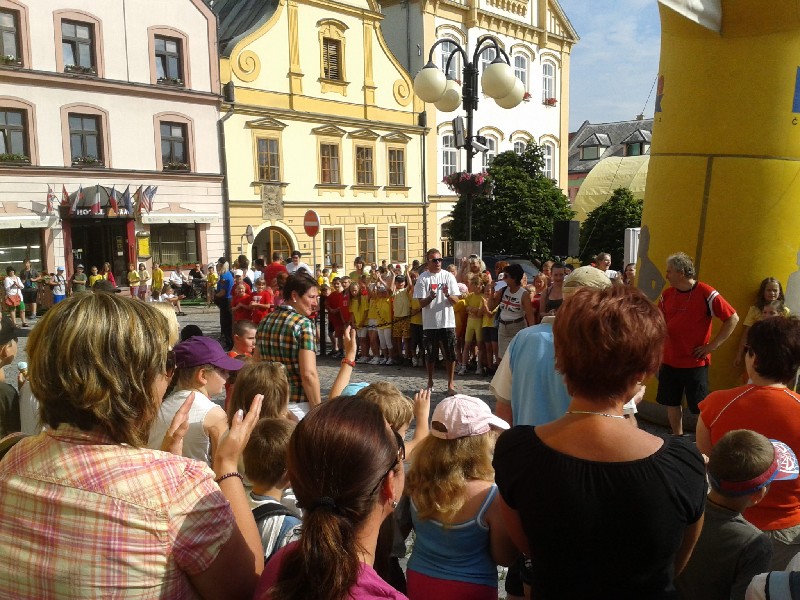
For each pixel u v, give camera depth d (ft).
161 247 75.61
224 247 80.12
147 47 72.54
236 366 10.16
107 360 4.27
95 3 68.44
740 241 18.89
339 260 91.45
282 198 84.58
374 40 93.25
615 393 5.18
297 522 6.64
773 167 18.53
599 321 5.11
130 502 4.11
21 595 4.10
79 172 68.54
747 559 6.68
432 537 7.20
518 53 113.91
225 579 4.42
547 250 77.05
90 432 4.37
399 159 98.27
